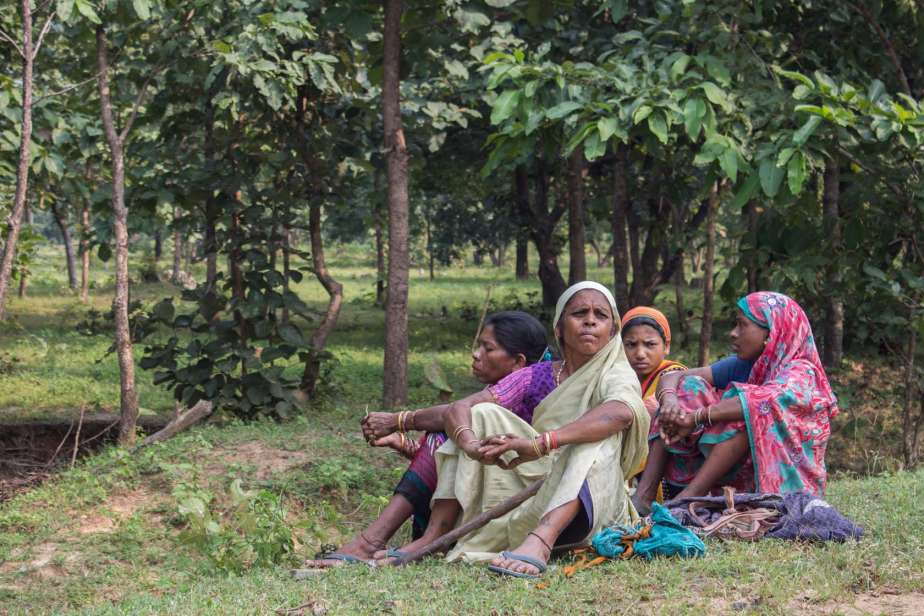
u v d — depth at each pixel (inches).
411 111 536.4
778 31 441.1
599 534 164.2
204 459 336.2
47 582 252.1
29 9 311.3
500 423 166.2
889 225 364.5
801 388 186.1
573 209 554.9
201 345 433.1
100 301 1098.1
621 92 323.3
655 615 135.0
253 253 434.9
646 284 693.9
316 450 348.5
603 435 162.1
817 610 136.7
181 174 426.9
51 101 422.3
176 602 161.2
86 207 790.5
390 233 439.8
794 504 174.9
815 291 392.8
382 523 179.3
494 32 481.7
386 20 427.5
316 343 470.0
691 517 176.4
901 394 478.6
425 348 753.0
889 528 179.9
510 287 1641.2
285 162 455.5
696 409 188.4
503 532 168.6
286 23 385.4
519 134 339.0
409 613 139.9
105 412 493.7
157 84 446.0
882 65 423.2
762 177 313.4
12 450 418.0
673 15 395.9
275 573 175.0
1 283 313.3
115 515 295.9
